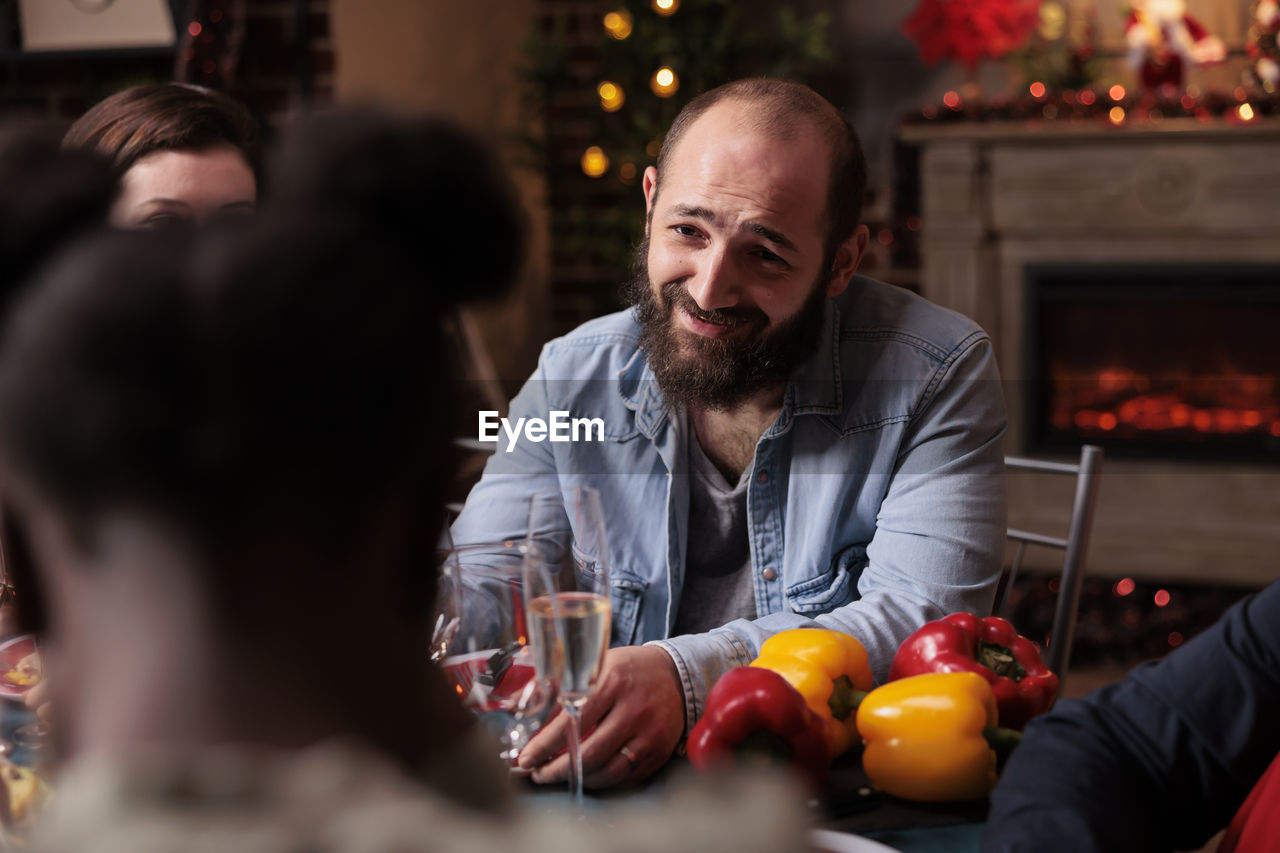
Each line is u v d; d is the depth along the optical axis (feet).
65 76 10.74
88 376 0.86
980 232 12.14
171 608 0.93
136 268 0.89
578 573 2.99
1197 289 11.76
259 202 1.02
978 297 12.30
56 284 0.89
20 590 1.01
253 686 0.94
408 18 12.00
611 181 14.25
